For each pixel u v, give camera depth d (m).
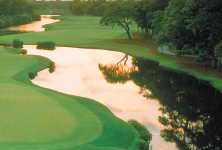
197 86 40.62
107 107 30.92
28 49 70.38
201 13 47.91
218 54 42.38
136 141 22.36
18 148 17.67
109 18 85.62
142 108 31.70
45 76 44.06
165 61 56.59
